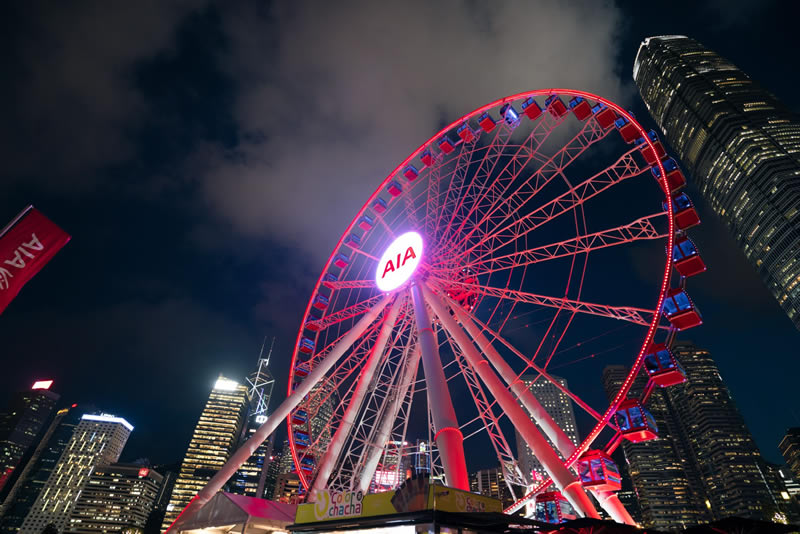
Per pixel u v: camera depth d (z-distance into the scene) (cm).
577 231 3909
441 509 1911
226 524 3209
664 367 3112
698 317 3156
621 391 3189
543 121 4219
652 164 3769
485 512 2028
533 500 3644
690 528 2077
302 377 4919
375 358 4344
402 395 4416
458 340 3881
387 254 4966
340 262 5306
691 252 3359
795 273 18475
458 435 3222
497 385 3491
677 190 3625
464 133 4750
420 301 4306
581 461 3070
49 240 2167
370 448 4219
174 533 3491
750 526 1977
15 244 2072
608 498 3008
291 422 4606
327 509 2266
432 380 3581
